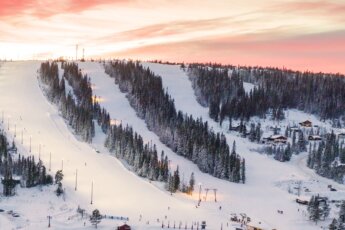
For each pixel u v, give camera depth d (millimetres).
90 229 130375
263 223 143875
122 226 128000
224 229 135125
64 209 147625
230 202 164375
